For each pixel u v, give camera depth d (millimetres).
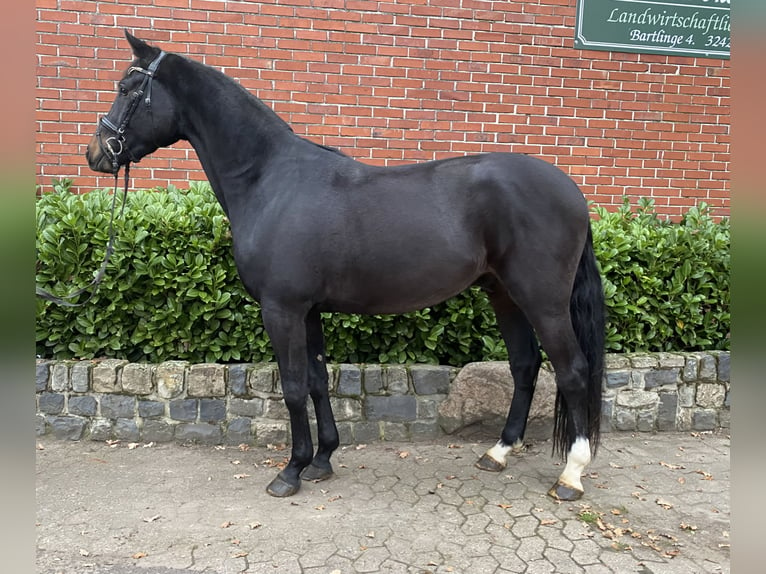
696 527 2299
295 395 2445
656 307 3416
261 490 2613
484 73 4156
